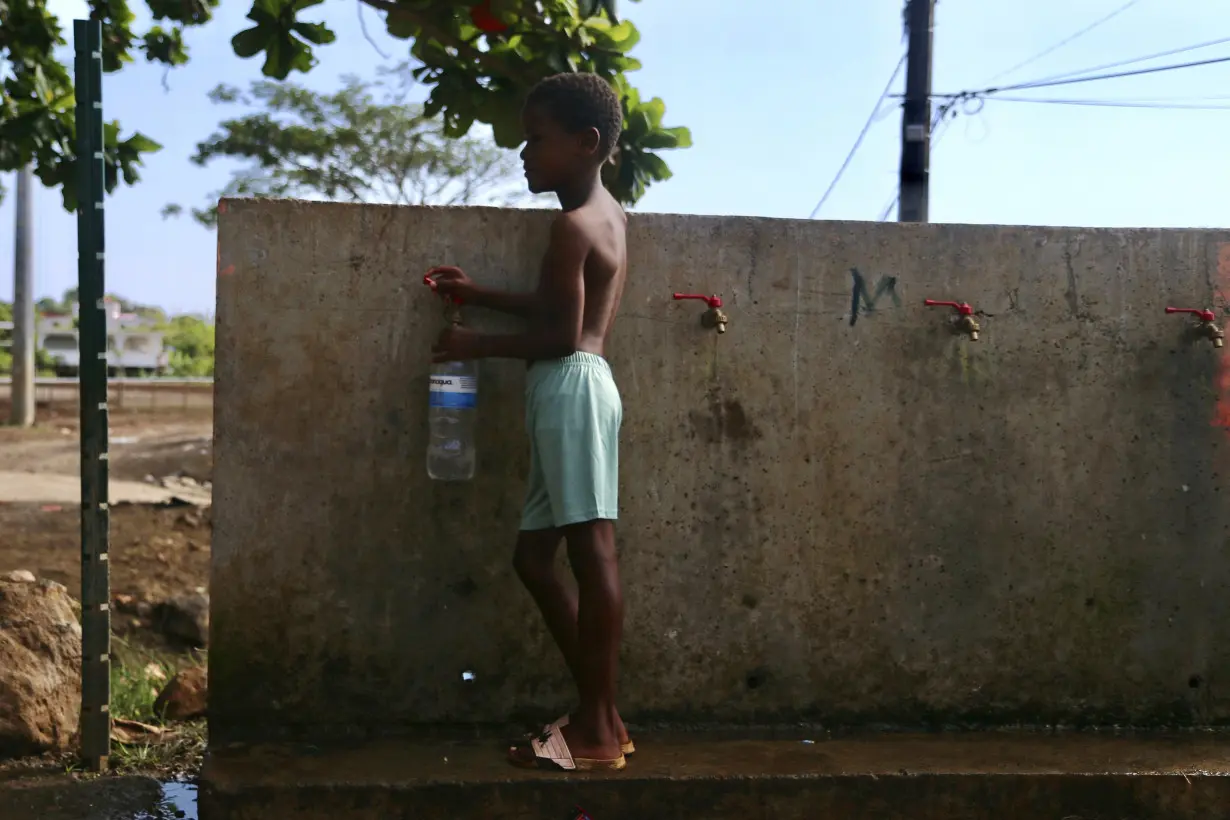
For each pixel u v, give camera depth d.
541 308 3.12
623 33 4.36
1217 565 3.71
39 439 15.59
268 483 3.32
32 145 4.71
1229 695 3.72
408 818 2.99
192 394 24.02
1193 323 3.66
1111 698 3.69
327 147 24.48
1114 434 3.66
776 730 3.56
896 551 3.60
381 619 3.39
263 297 3.29
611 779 3.04
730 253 3.50
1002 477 3.63
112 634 5.34
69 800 3.25
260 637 3.34
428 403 3.36
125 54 5.03
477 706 3.45
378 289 3.33
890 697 3.61
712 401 3.50
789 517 3.55
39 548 7.09
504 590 3.43
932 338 3.59
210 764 3.12
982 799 3.19
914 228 3.57
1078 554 3.66
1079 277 3.63
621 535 3.49
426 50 4.50
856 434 3.57
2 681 3.51
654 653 3.52
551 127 3.03
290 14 4.39
